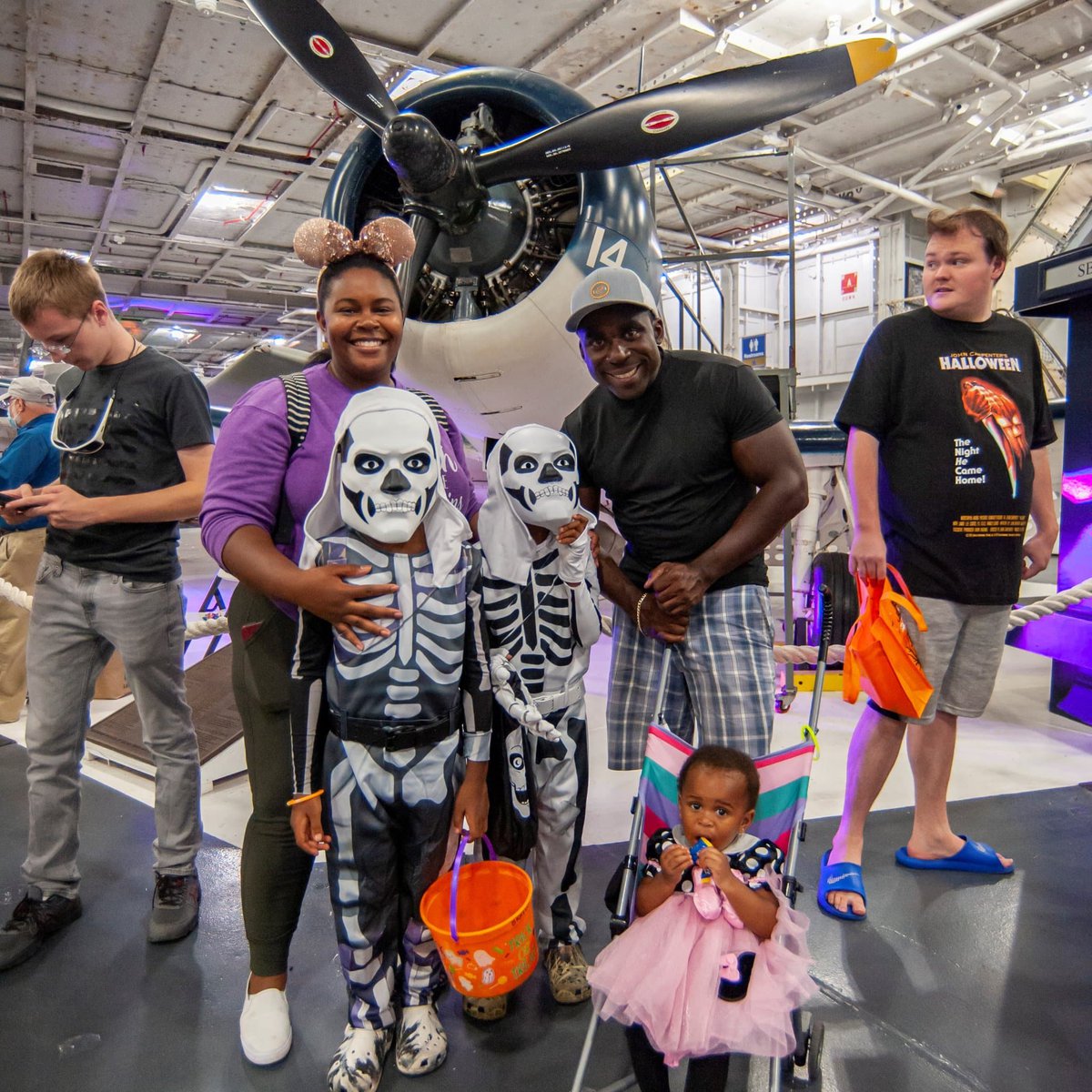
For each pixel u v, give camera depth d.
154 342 17.50
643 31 6.58
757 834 1.58
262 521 1.48
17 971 1.91
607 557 1.91
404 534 1.36
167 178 9.24
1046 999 1.76
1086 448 3.48
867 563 2.04
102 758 3.21
